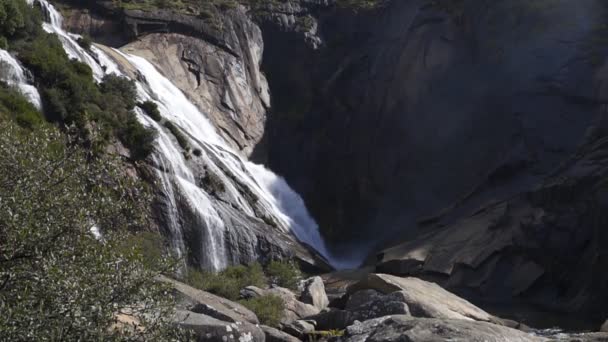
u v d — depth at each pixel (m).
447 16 55.19
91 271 9.00
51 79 35.75
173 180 37.62
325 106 60.06
